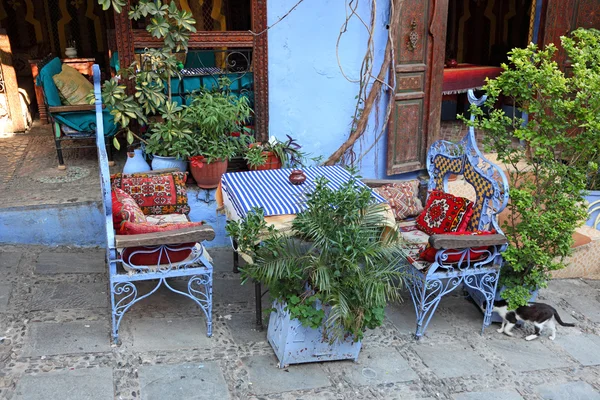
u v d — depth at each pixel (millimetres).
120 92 4684
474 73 8180
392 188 4836
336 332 3340
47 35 9906
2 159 5926
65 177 5398
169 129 4809
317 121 5684
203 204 5062
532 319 3902
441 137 7898
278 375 3404
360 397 3262
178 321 3904
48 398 3031
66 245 4844
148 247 3506
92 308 3963
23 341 3516
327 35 5449
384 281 3463
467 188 5543
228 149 4910
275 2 5195
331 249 3363
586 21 6195
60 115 5434
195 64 6039
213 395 3176
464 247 3723
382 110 5766
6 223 4648
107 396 3094
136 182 4449
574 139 3855
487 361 3711
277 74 5410
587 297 4711
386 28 5594
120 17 4797
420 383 3428
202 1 6934
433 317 4223
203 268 3605
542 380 3543
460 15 10719
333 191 3648
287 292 3389
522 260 3920
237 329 3863
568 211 3871
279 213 3643
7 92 6809
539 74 3705
